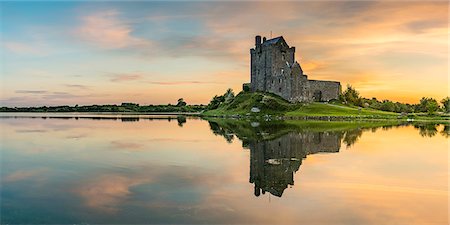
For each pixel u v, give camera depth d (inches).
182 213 727.7
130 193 863.1
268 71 5856.3
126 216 709.3
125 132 2519.7
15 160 1318.9
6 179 1005.2
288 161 1296.8
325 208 766.5
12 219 690.2
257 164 1238.3
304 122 3732.8
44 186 928.3
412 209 761.0
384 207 773.3
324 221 695.1
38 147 1686.8
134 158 1359.5
